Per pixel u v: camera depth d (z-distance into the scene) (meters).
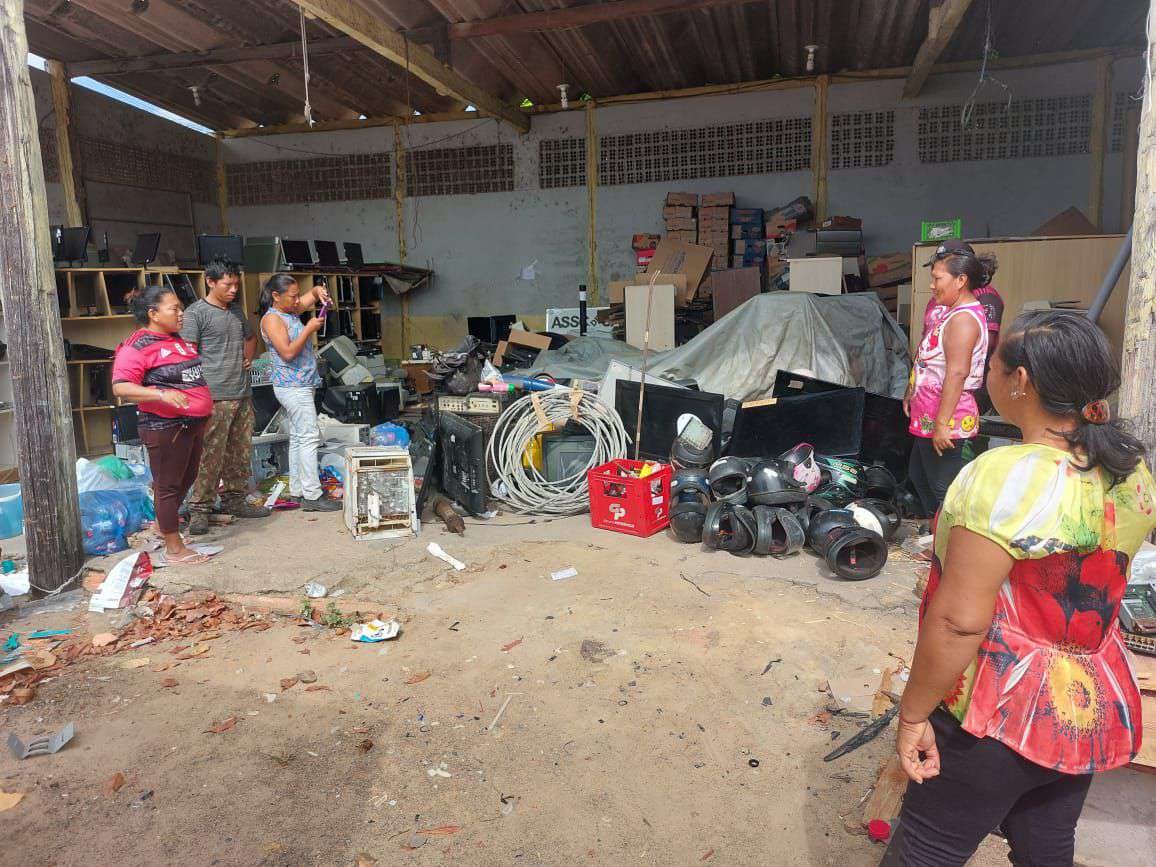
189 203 11.98
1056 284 6.12
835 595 3.72
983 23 8.64
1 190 3.87
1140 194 2.94
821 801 2.35
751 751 2.60
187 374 4.14
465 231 12.05
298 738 2.74
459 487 5.25
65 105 9.62
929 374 3.94
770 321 6.64
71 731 2.76
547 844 2.21
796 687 2.97
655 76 10.43
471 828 2.28
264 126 12.48
